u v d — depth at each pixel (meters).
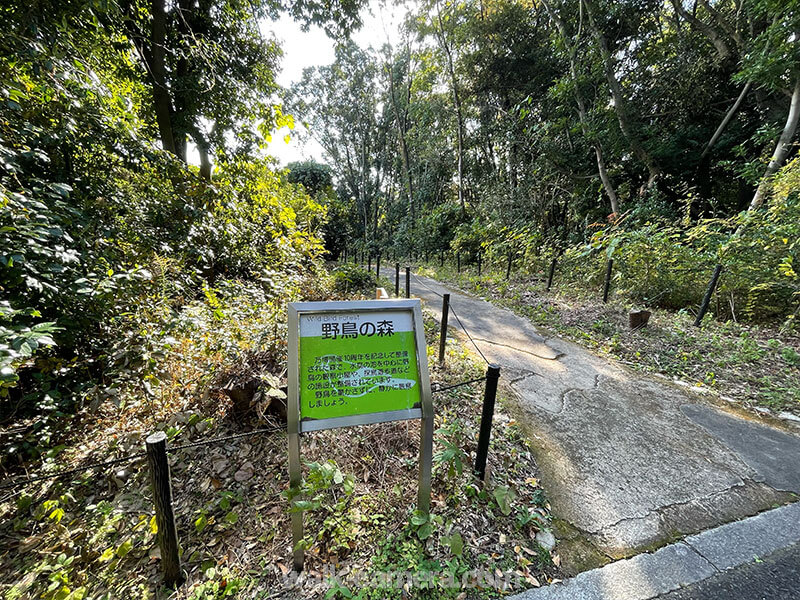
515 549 1.73
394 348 1.70
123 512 1.90
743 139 9.02
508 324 5.40
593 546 1.77
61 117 3.16
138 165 4.42
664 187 10.06
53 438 2.29
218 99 6.66
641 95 10.38
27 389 2.39
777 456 2.46
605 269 6.45
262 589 1.54
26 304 2.20
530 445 2.54
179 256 4.45
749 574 1.62
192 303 3.86
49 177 3.21
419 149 18.38
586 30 10.00
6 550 1.71
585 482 2.20
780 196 4.99
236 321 3.63
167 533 1.49
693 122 10.09
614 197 9.28
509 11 11.82
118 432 2.39
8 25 2.57
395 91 18.98
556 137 11.12
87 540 1.75
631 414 2.97
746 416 2.94
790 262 4.39
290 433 1.51
